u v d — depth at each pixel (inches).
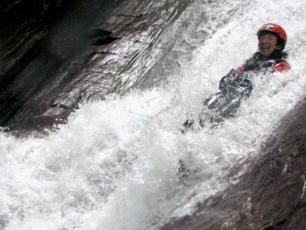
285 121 206.8
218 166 219.3
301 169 160.9
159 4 522.3
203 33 458.9
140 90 409.1
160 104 356.5
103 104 372.2
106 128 325.7
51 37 503.8
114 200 244.2
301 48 355.3
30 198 289.9
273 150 186.7
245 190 175.9
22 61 475.5
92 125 337.1
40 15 488.4
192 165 229.1
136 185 236.8
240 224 157.8
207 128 254.1
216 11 478.3
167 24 490.3
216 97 273.1
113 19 527.8
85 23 524.4
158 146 247.4
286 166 168.6
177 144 242.7
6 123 453.7
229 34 442.3
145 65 446.9
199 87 353.7
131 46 482.0
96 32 518.0
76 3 525.3
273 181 167.2
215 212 175.8
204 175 221.0
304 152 167.3
